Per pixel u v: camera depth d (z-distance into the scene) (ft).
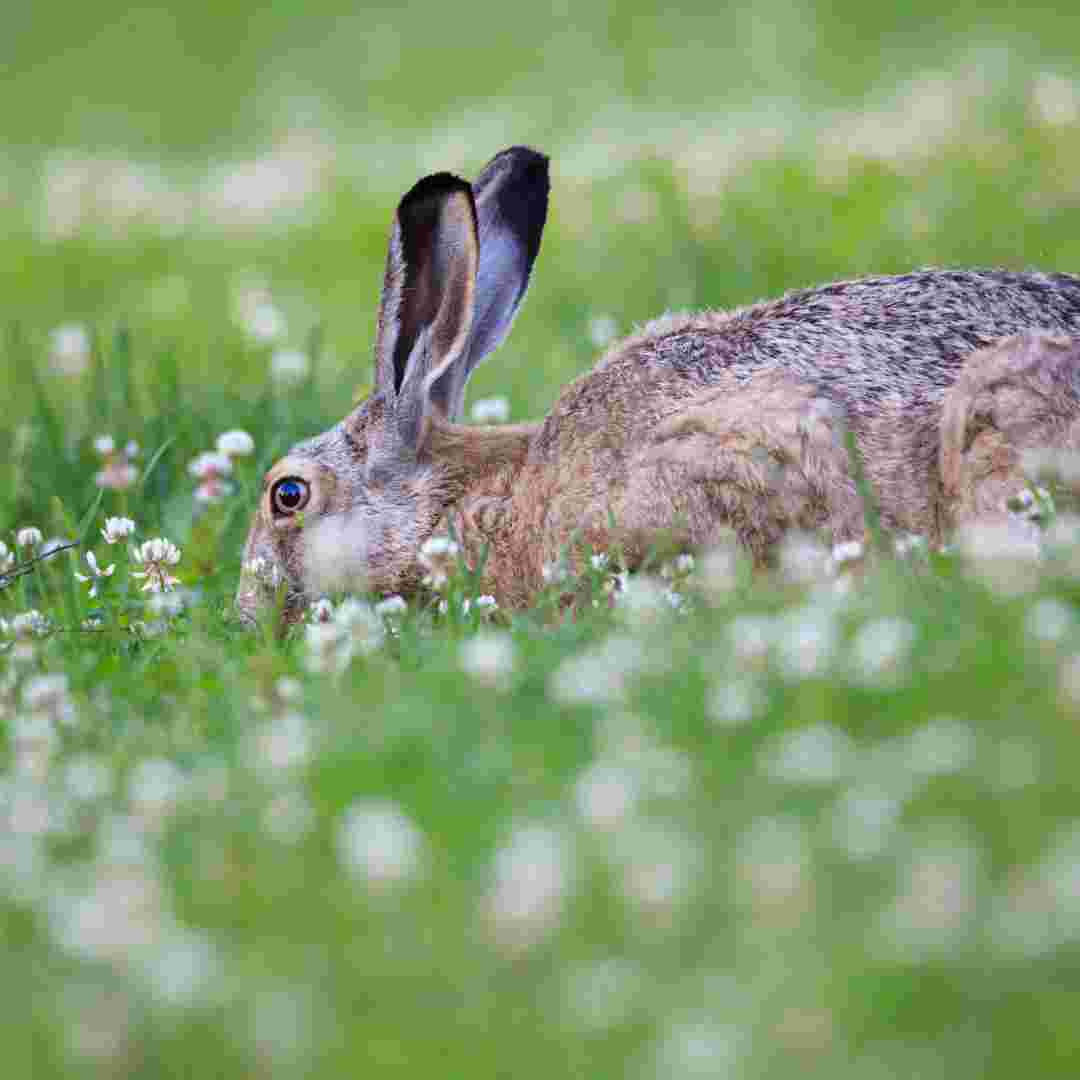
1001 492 35.19
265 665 29.91
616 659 26.55
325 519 41.68
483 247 43.96
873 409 37.11
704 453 37.27
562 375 60.49
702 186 80.48
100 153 126.31
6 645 34.99
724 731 24.08
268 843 22.18
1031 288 39.19
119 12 162.40
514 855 20.51
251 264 87.61
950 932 18.15
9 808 24.81
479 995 18.78
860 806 20.94
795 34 123.34
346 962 19.57
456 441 41.32
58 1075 18.21
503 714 25.45
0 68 150.41
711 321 40.50
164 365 56.95
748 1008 17.67
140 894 20.74
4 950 20.65
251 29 151.94
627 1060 17.60
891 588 28.96
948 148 81.92
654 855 20.15
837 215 74.79
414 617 36.96
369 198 96.63
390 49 138.00
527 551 39.96
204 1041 18.38
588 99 114.93
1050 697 23.30
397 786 23.67
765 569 37.17
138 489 47.21
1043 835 20.15
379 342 41.29
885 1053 16.98
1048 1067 16.78
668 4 136.26
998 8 124.16
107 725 28.99
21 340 71.61
